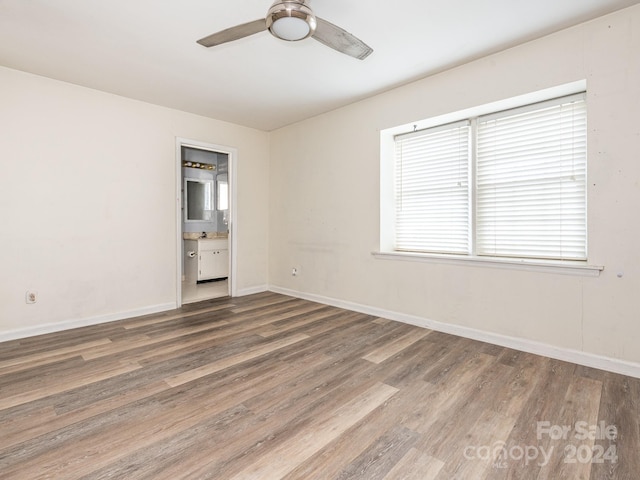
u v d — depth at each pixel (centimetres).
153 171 389
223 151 460
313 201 443
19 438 162
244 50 269
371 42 257
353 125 389
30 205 310
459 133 327
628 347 224
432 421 176
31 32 242
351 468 143
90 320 344
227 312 392
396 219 382
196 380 223
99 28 238
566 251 267
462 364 246
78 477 137
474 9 218
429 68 302
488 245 309
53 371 236
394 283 358
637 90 217
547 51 251
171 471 141
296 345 286
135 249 376
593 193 235
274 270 508
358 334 313
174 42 257
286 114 427
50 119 319
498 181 303
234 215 473
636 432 165
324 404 193
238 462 146
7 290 299
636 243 220
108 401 196
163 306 399
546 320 259
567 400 195
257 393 206
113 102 358
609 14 225
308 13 178
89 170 343
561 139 268
